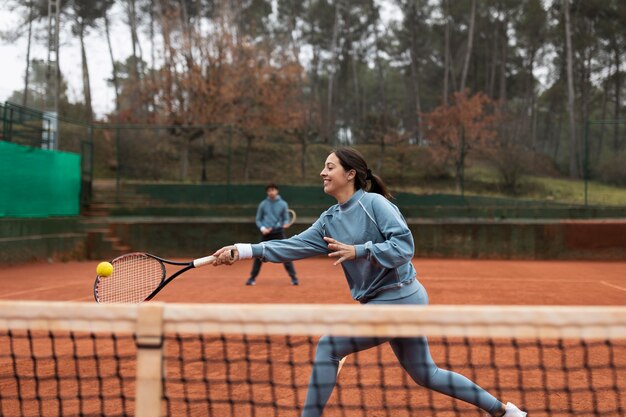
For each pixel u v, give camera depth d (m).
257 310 1.93
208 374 3.84
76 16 35.50
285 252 2.82
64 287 8.94
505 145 19.28
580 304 7.26
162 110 26.59
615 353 4.37
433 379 2.60
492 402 2.60
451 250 14.52
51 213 14.08
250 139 19.56
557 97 39.75
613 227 14.03
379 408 3.02
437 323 1.90
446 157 18.28
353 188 2.75
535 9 39.84
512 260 14.27
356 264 2.64
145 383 1.91
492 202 17.70
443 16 44.34
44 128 16.08
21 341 4.88
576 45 37.94
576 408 3.17
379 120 25.77
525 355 4.30
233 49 25.25
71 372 3.97
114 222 14.66
